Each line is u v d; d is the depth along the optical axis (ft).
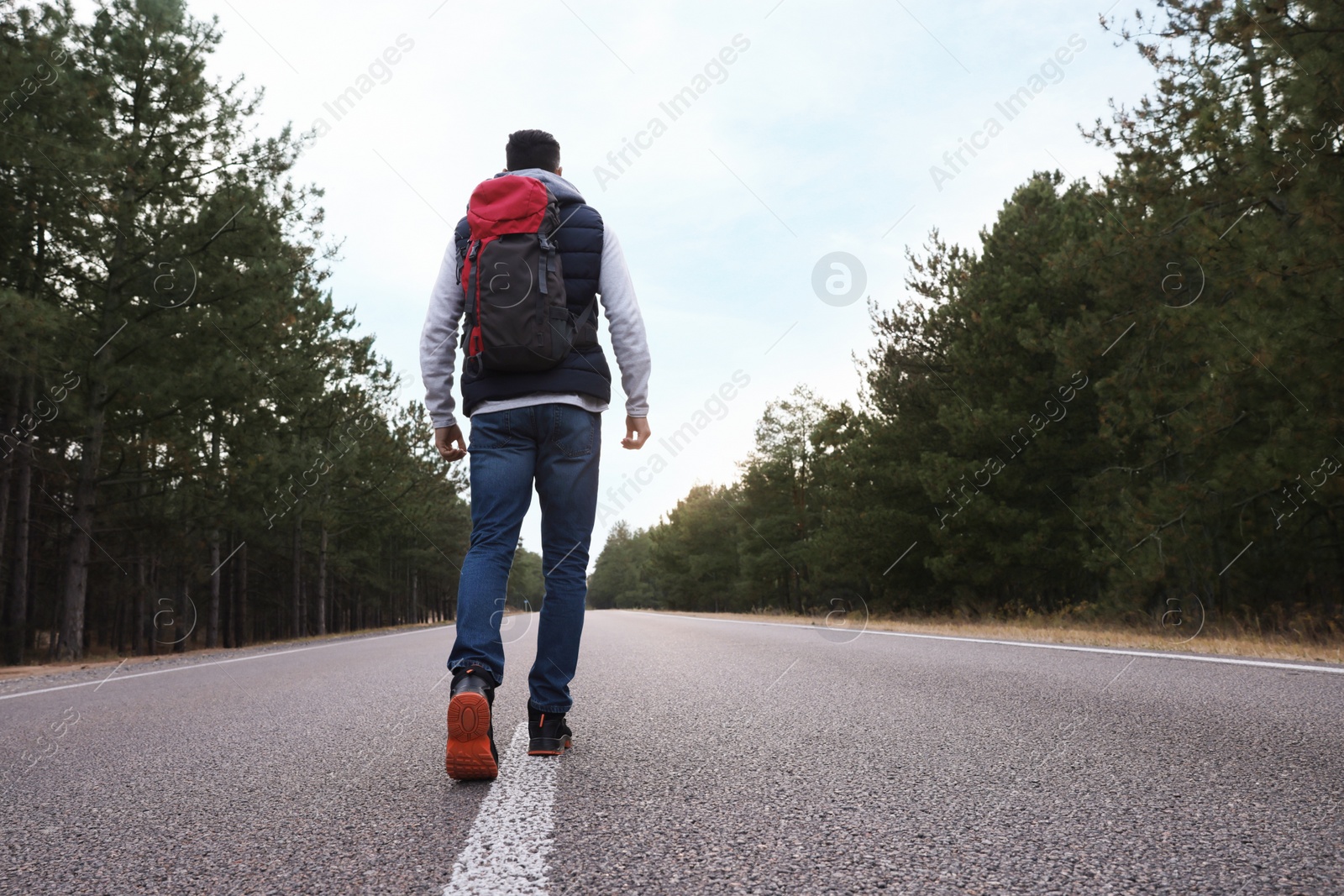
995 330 54.39
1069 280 43.93
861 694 12.85
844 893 4.32
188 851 5.41
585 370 7.59
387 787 7.07
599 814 5.95
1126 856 4.85
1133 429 40.04
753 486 136.87
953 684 13.84
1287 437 31.17
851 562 73.61
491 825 5.73
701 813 5.94
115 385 46.03
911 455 68.33
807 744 8.61
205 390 48.26
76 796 7.19
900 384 70.64
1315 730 8.95
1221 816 5.65
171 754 9.19
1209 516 37.81
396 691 14.87
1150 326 39.73
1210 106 31.19
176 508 62.13
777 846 5.15
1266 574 40.40
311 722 11.28
